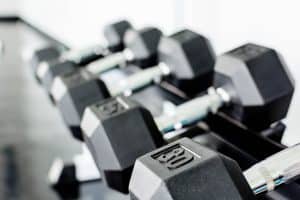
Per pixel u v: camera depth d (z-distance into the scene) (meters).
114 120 0.73
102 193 1.13
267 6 1.02
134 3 1.73
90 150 0.79
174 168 0.51
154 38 1.24
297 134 0.98
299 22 0.93
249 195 0.53
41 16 3.41
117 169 0.71
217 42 1.23
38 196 1.17
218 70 0.85
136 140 0.73
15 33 3.59
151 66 1.26
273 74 0.78
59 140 1.52
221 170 0.51
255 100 0.79
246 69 0.78
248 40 1.10
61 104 1.03
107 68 1.35
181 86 1.06
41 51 1.83
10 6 4.18
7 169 1.34
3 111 1.86
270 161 0.62
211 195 0.50
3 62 2.61
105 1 2.05
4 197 1.19
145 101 1.16
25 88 2.13
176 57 1.02
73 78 1.05
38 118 1.75
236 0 1.12
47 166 1.34
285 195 0.73
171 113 0.87
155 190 0.50
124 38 1.41
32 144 1.51
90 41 2.35
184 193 0.49
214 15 1.23
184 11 1.37
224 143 0.91
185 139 0.59
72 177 1.19
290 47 0.97
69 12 2.65
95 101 1.00
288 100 0.81
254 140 0.86
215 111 0.88
